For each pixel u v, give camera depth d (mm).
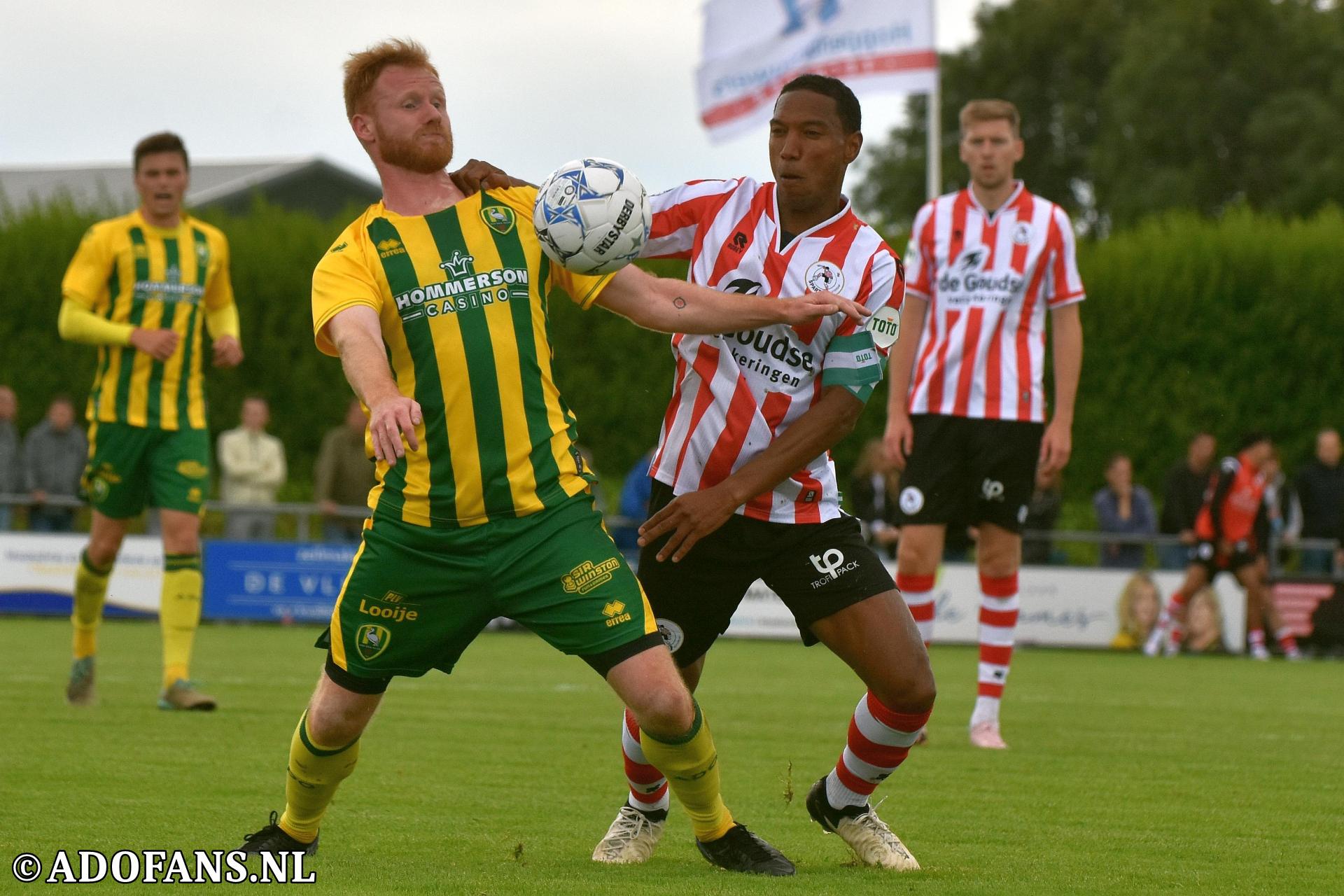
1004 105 24391
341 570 52625
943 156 163500
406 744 22781
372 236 12805
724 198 15000
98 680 32406
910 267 24828
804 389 14406
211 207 76688
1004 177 24328
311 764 13281
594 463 72688
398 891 12312
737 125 63219
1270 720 29391
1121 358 72312
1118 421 72250
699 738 12938
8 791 17156
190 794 17219
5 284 71125
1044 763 21875
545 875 13172
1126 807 17953
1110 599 52938
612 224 12672
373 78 12859
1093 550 56781
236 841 14477
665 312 13008
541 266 12992
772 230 14625
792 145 14227
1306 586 53094
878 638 13891
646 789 14195
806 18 62531
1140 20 157875
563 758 21422
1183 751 23750
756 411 14305
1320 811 17969
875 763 14078
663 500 14711
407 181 12977
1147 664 46656
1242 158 147500
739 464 14391
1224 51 148625
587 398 72500
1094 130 159500
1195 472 54562
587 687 33656
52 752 20438
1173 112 147125
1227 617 52594
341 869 13297
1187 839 15828
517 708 28672
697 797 13328
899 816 17094
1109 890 12969
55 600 52594
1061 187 165500
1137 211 144750
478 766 20500
